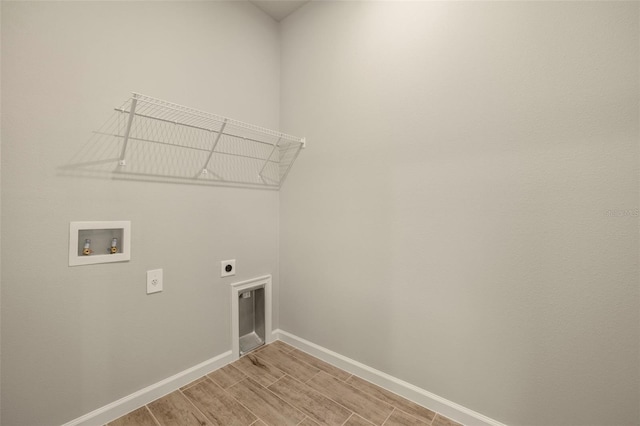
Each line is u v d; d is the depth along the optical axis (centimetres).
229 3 188
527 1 118
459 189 137
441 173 142
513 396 124
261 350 207
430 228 146
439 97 142
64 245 124
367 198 171
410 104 152
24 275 115
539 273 117
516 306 123
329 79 190
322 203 195
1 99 108
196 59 170
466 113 134
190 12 167
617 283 103
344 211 182
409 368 155
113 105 136
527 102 118
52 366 122
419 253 150
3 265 110
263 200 213
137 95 118
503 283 126
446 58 140
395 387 159
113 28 136
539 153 116
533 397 120
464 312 136
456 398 139
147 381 151
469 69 133
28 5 113
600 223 105
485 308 131
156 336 155
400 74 156
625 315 102
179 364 165
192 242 170
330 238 190
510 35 122
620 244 102
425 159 147
